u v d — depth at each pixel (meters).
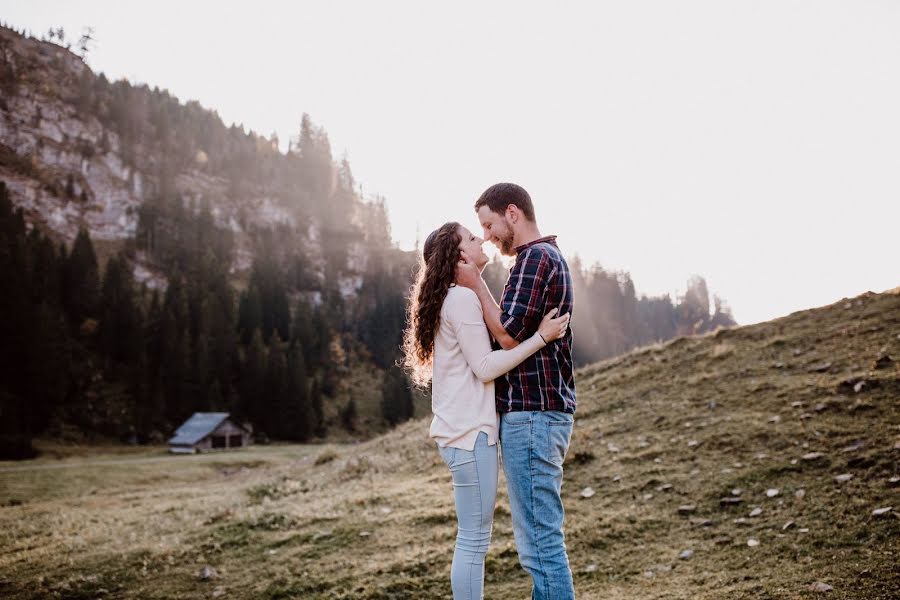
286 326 114.75
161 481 30.28
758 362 12.13
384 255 187.12
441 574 5.64
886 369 9.28
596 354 135.25
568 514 6.99
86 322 87.12
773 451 7.54
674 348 15.77
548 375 2.99
